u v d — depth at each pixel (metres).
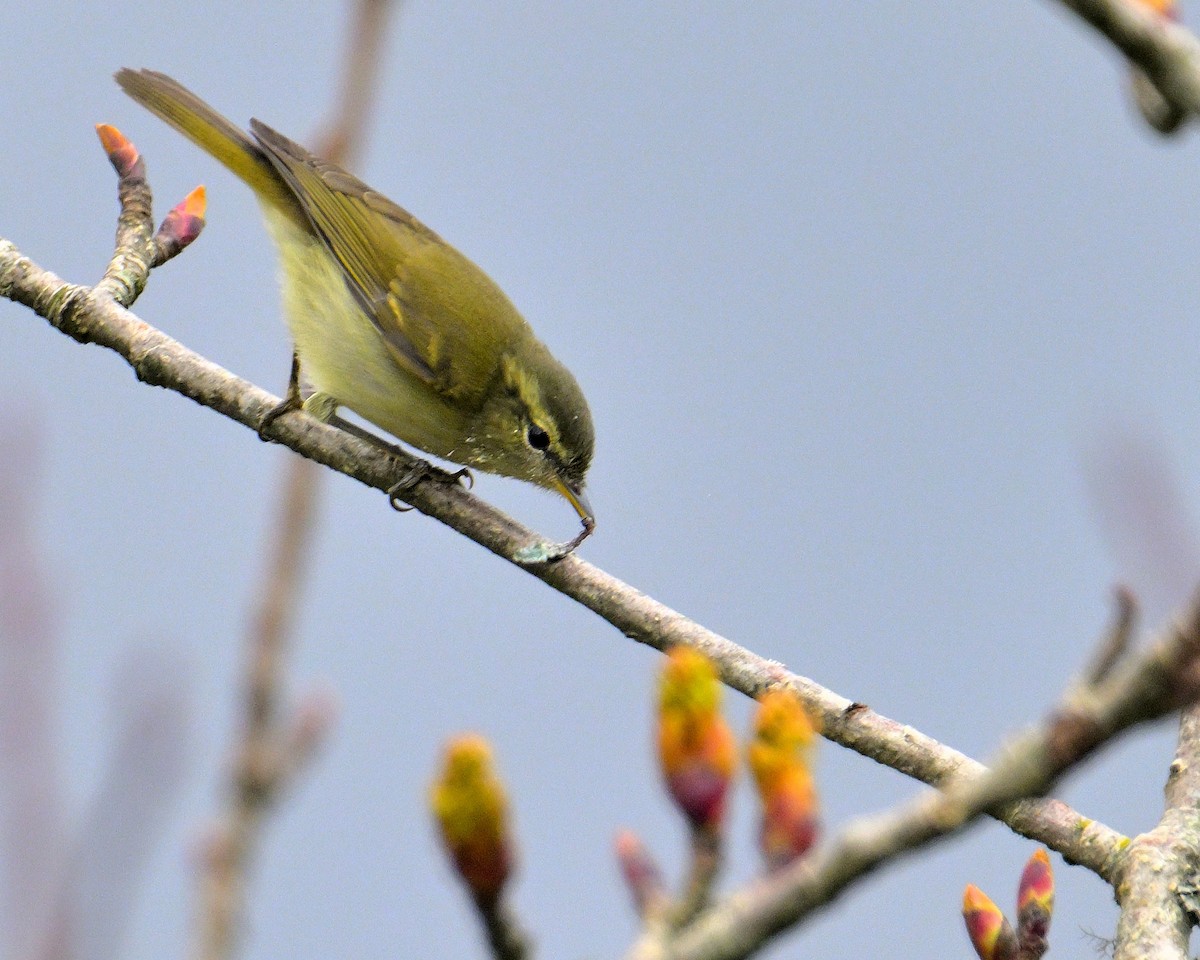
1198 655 2.74
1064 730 2.84
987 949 6.21
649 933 3.23
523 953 3.36
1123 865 7.88
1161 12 3.95
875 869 2.95
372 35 7.26
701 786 3.24
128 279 11.29
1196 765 8.21
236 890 4.33
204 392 11.06
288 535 5.63
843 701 9.08
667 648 9.59
